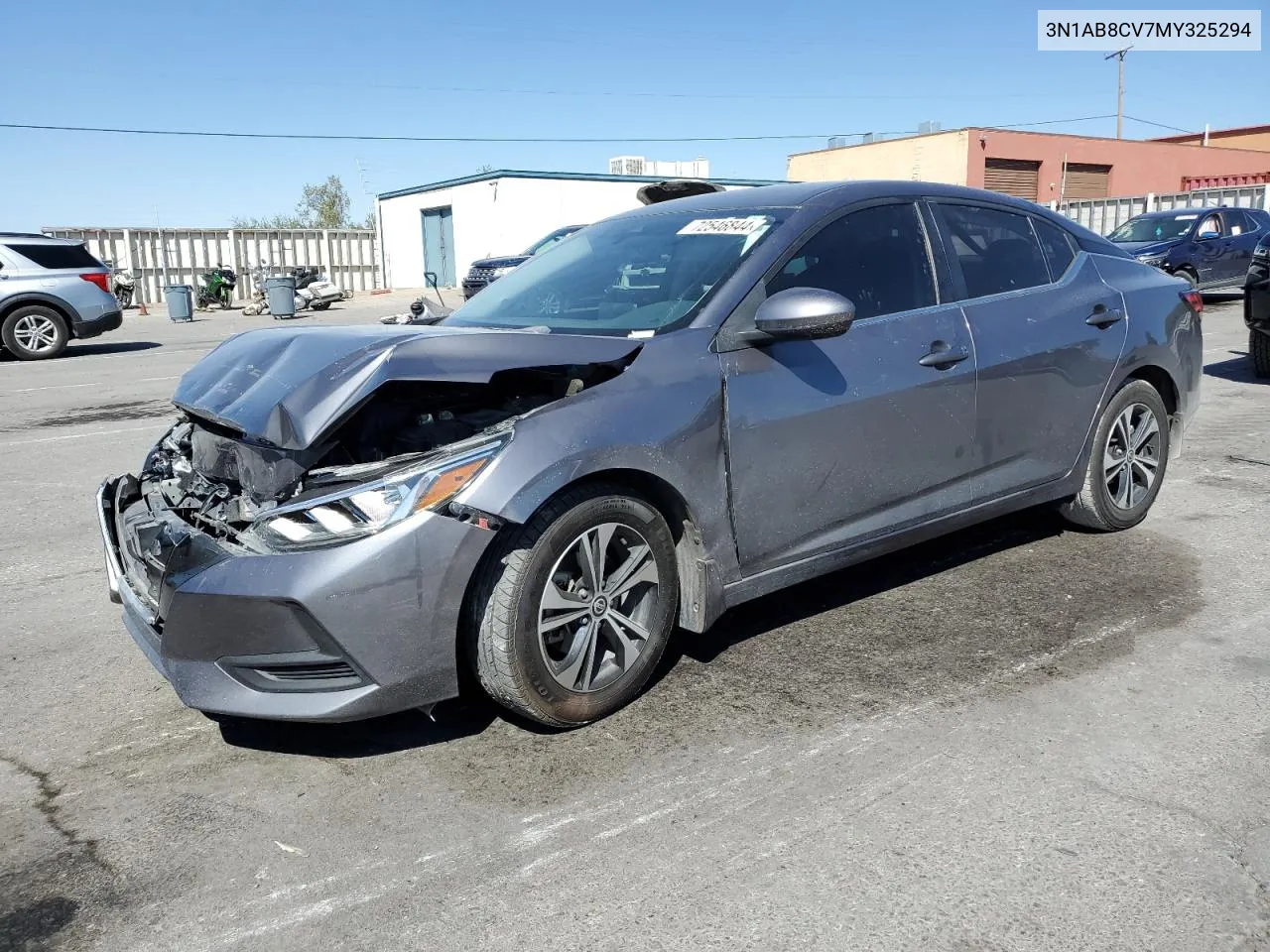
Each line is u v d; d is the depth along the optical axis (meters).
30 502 6.22
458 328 3.71
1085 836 2.53
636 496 3.10
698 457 3.19
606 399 3.04
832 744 3.01
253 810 2.76
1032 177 41.62
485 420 3.08
